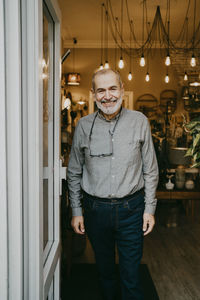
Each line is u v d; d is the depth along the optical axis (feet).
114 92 5.17
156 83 21.49
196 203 15.83
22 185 3.37
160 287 7.87
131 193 5.49
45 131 4.83
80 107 21.52
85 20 17.52
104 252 5.88
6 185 3.10
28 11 3.46
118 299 7.13
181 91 21.39
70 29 19.08
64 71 21.72
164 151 15.43
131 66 21.57
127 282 5.67
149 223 5.65
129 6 15.55
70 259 8.43
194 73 21.15
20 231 3.22
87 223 5.83
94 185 5.55
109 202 5.45
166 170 14.05
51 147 5.34
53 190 5.40
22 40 3.36
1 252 3.12
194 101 21.03
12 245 3.21
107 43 21.43
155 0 14.82
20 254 3.24
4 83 3.01
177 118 21.26
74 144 5.78
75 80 20.88
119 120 5.41
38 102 3.52
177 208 15.99
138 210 5.58
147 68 21.45
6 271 3.15
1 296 3.17
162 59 21.40
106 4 15.29
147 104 21.56
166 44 21.13
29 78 3.49
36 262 3.60
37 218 3.58
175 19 17.19
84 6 15.58
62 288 7.71
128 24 18.10
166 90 21.40
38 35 3.50
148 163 5.65
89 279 8.20
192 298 7.34
